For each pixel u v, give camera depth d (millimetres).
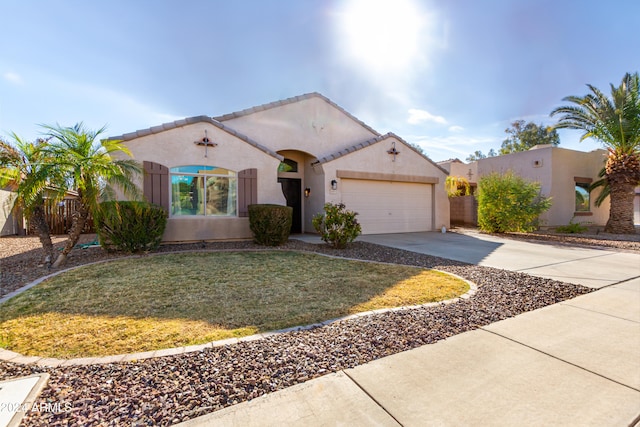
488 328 3971
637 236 14461
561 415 2385
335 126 15289
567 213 18625
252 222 10453
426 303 4938
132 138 9781
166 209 10086
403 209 15867
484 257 9016
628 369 3041
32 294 5207
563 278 6594
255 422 2279
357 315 4363
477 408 2459
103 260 7859
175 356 3186
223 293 5340
